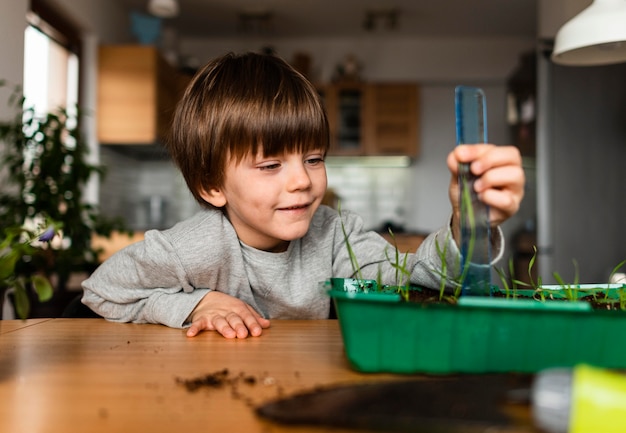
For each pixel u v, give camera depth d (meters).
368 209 5.24
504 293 0.61
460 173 0.50
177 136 0.89
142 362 0.53
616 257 2.94
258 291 0.94
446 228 0.61
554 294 0.60
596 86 2.98
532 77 3.17
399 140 4.94
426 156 5.23
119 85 3.72
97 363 0.52
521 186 0.50
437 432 0.31
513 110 3.71
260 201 0.78
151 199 4.25
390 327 0.45
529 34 5.10
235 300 0.79
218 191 0.86
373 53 5.25
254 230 0.91
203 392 0.42
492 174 0.49
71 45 3.52
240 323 0.68
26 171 2.28
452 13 4.59
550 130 3.00
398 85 4.95
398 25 4.88
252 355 0.56
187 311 0.77
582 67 2.99
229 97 0.79
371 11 4.50
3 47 2.46
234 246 0.90
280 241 0.95
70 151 2.36
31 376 0.47
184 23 4.80
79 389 0.43
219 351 0.58
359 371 0.47
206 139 0.81
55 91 3.33
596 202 2.97
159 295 0.83
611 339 0.44
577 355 0.44
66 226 2.28
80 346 0.61
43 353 0.57
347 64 5.00
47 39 3.22
